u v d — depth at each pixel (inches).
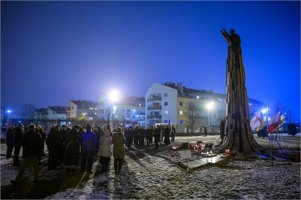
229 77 516.7
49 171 301.0
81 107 2935.5
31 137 241.0
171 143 746.2
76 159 284.8
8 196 200.8
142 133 661.9
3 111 1957.4
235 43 526.3
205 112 2267.5
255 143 486.6
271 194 216.4
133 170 314.7
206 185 244.7
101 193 215.3
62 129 381.7
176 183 252.4
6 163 357.7
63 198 199.6
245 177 277.7
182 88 2300.7
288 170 315.6
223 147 480.1
